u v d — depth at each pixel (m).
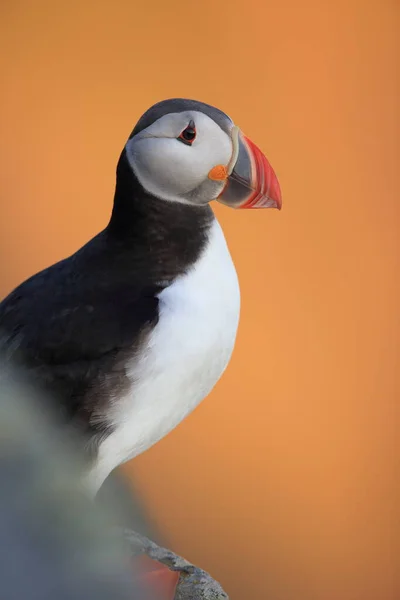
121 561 5.04
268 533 10.55
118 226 5.37
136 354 5.09
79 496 5.04
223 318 5.29
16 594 3.93
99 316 5.15
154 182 5.19
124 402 5.15
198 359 5.21
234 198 5.23
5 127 11.15
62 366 5.13
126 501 9.55
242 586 10.25
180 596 5.33
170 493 10.02
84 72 11.36
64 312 5.20
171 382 5.18
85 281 5.28
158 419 5.31
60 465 4.98
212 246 5.34
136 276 5.23
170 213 5.23
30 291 5.41
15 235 10.71
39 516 4.62
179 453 10.23
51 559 4.32
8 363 5.17
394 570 10.89
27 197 10.93
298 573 10.55
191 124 5.08
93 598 4.43
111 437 5.23
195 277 5.23
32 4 11.37
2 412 4.92
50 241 10.79
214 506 10.23
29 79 11.29
